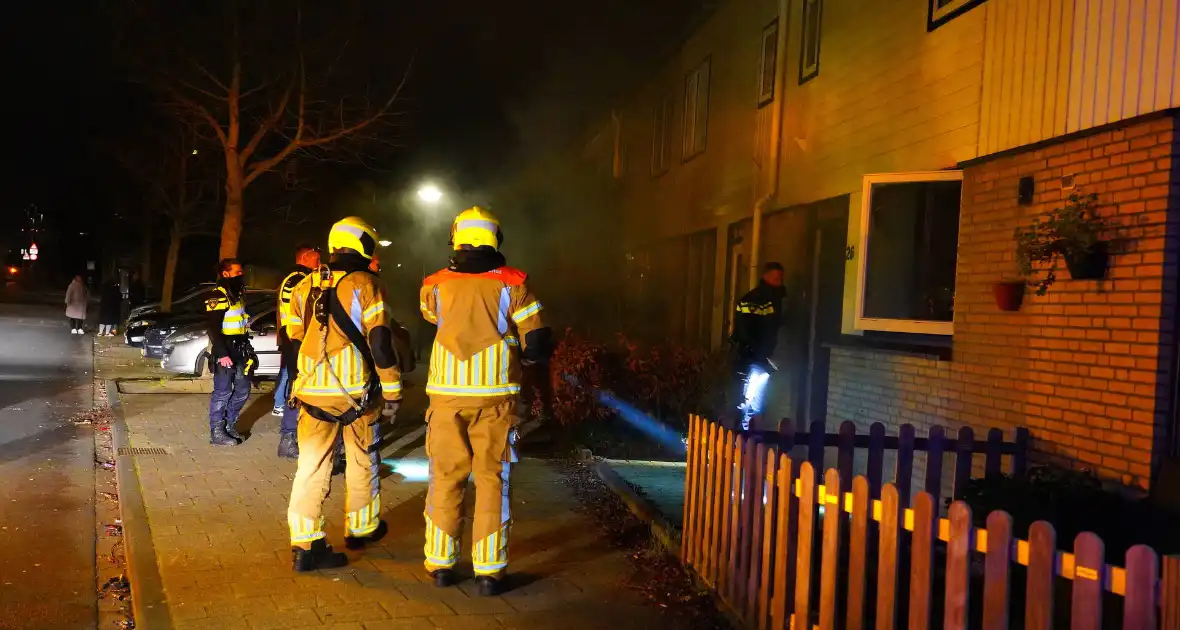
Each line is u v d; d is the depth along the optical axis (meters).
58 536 6.13
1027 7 6.46
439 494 5.04
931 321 7.64
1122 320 5.35
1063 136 5.99
